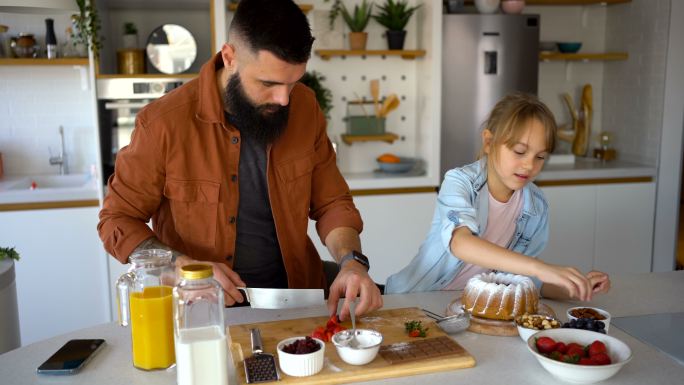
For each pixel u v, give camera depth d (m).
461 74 3.72
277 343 1.29
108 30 3.61
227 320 1.48
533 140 1.65
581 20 4.45
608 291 1.68
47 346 1.35
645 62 4.12
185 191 1.67
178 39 3.48
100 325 1.47
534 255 1.91
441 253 1.77
